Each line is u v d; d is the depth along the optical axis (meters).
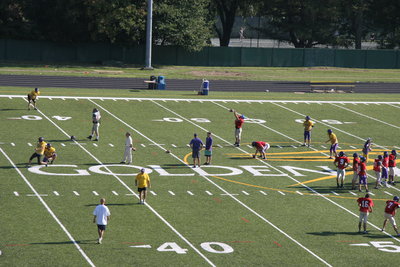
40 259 37.56
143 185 47.88
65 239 40.81
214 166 59.59
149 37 117.69
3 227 42.06
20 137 64.50
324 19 147.62
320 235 44.41
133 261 38.09
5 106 76.44
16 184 50.84
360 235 44.94
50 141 63.94
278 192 53.47
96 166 57.09
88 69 115.69
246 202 50.38
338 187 55.75
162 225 44.25
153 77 97.62
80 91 89.81
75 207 46.72
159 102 84.50
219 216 46.84
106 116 75.62
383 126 80.56
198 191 52.22
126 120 74.62
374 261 40.44
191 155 62.94
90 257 38.28
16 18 128.25
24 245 39.44
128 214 45.94
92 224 43.69
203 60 135.25
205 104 85.25
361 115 85.44
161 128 72.31
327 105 89.69
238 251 40.66
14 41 128.62
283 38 153.38
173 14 124.69
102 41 131.88
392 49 150.50
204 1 134.12
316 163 63.22
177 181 54.41
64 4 125.88
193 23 127.50
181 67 128.38
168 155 62.31
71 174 54.34
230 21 149.25
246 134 72.38
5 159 57.16
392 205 45.12
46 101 80.25
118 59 132.75
